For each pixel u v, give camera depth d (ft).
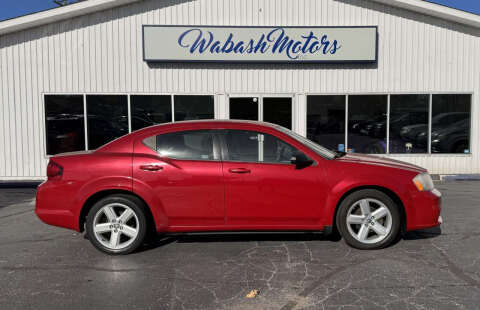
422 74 35.91
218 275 13.30
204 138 15.83
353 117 36.19
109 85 35.17
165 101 35.60
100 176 15.24
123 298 11.64
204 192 15.25
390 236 15.42
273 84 35.83
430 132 36.35
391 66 35.83
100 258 15.14
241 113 36.01
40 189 15.58
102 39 34.83
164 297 11.68
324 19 35.55
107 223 15.46
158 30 34.42
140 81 35.32
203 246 16.39
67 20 34.58
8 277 13.30
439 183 32.94
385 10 35.40
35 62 34.65
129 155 15.58
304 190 15.31
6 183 33.01
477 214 21.52
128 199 15.35
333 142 36.37
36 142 35.17
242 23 35.40
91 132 35.47
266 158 15.62
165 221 15.37
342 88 35.96
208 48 34.81
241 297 11.60
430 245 16.15
